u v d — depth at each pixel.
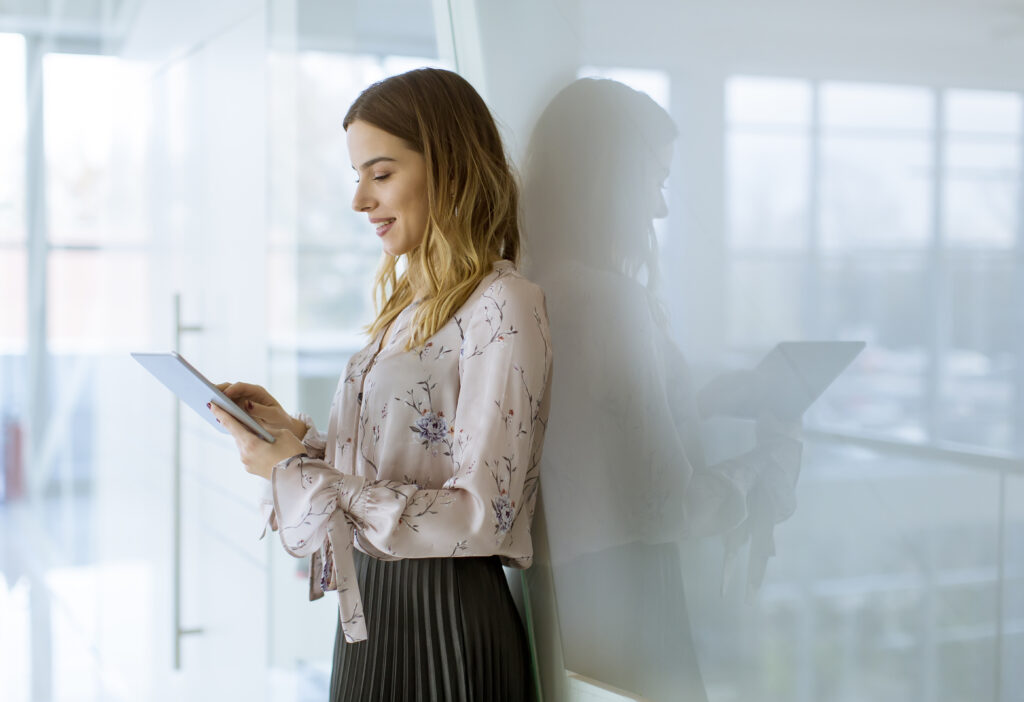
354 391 1.29
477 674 1.17
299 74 1.97
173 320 2.80
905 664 0.83
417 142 1.23
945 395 0.77
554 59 1.30
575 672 1.35
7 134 5.29
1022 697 0.72
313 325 1.98
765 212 0.95
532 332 1.13
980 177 0.73
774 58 0.93
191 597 2.63
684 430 1.11
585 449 1.31
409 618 1.18
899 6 0.79
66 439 4.93
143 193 3.19
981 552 0.75
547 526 1.39
